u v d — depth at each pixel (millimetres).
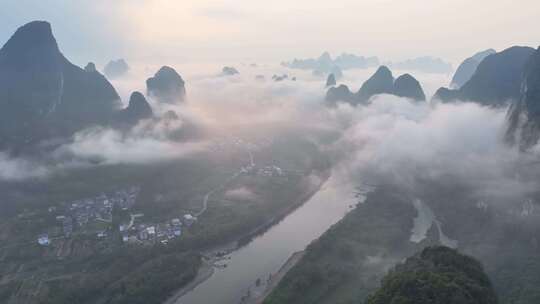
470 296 90125
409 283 95438
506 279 135250
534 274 137125
